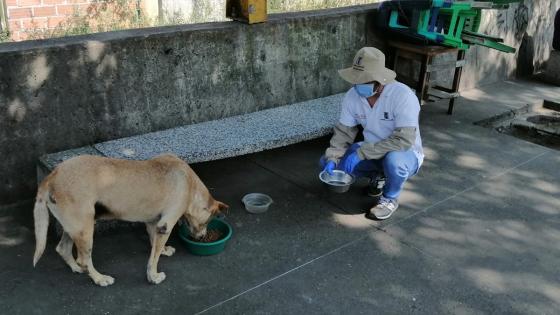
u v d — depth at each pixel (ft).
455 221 13.33
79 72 12.72
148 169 10.07
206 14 20.62
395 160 12.51
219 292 10.41
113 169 9.73
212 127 14.78
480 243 12.48
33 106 12.34
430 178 15.46
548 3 25.86
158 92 14.14
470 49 22.41
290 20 16.22
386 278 11.09
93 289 10.28
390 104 12.64
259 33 15.61
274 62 16.29
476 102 21.95
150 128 14.28
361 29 18.30
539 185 15.40
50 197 9.45
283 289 10.59
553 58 24.91
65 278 10.55
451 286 10.96
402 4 17.33
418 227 12.99
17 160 12.53
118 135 13.79
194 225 11.14
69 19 17.70
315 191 14.47
